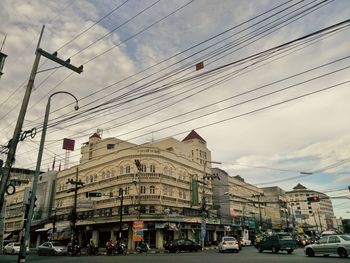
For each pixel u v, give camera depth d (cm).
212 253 2811
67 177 5762
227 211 6050
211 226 5334
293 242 2612
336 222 13838
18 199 6981
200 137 6738
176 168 4859
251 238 6316
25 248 1484
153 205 4288
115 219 4372
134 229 3806
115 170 4759
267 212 8825
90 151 5906
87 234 4975
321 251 2025
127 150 4694
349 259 1666
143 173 4412
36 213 5941
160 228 4203
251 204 7500
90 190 5047
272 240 2706
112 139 5697
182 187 4856
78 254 3200
